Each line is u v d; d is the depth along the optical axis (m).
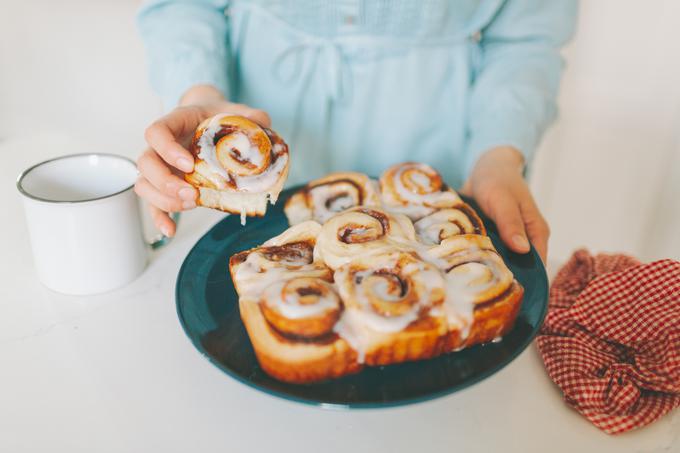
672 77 0.93
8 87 1.37
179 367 0.42
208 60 0.61
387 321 0.37
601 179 1.05
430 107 0.67
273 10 0.62
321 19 0.61
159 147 0.40
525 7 0.68
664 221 1.00
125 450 0.36
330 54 0.63
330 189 0.52
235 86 0.70
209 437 0.37
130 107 1.41
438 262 0.42
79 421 0.38
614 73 0.97
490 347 0.39
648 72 0.94
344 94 0.65
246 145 0.41
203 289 0.44
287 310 0.37
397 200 0.50
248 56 0.66
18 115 1.40
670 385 0.39
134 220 0.48
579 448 0.37
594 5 0.93
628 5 0.91
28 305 0.47
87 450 0.36
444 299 0.38
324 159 0.69
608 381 0.40
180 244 0.54
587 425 0.39
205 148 0.41
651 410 0.38
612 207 1.06
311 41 0.63
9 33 1.32
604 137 1.02
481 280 0.40
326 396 0.36
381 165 0.70
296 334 0.36
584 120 1.02
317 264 0.43
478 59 0.72
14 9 1.29
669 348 0.40
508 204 0.51
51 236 0.46
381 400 0.35
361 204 0.50
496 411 0.39
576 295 0.48
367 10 0.60
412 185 0.51
